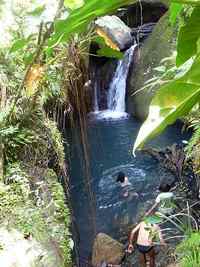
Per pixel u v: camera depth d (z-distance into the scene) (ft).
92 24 9.21
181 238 14.60
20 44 6.91
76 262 14.24
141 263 14.82
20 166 12.70
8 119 12.96
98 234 16.08
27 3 13.53
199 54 2.57
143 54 28.81
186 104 2.49
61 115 15.94
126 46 30.76
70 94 14.17
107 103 31.09
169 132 24.49
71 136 17.46
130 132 27.07
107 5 2.80
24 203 11.05
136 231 15.05
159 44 27.50
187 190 17.75
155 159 22.16
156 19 34.35
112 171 22.25
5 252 9.34
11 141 12.90
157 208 15.56
